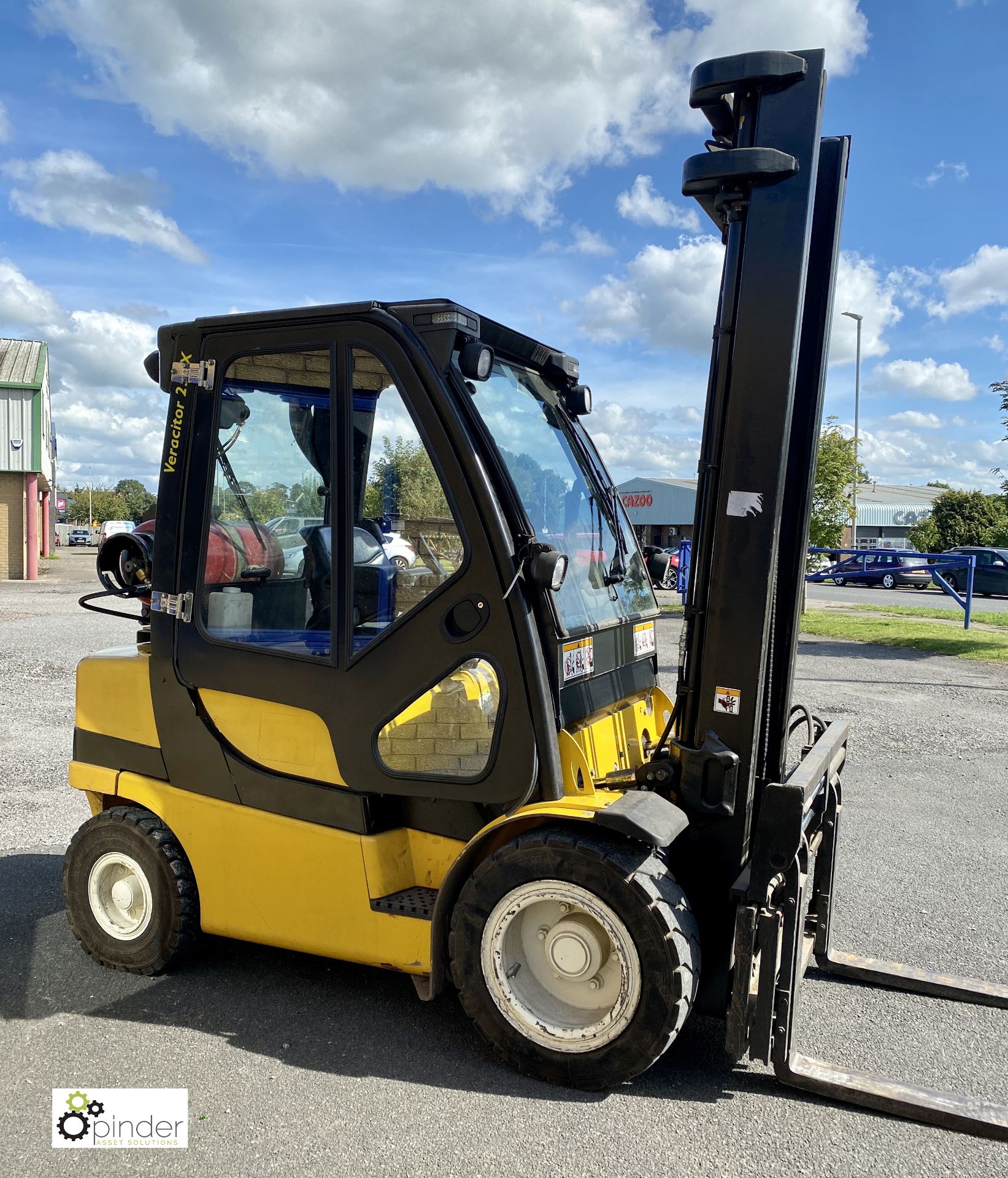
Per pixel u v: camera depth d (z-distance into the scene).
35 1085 3.07
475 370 3.15
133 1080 3.09
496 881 3.06
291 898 3.47
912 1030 3.45
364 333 3.26
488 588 3.10
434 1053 3.26
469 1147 2.74
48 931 4.29
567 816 2.88
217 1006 3.59
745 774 3.06
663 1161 2.69
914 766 7.41
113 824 3.82
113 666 3.93
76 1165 2.67
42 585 25.78
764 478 2.97
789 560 3.27
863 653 13.70
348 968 3.93
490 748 3.14
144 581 4.12
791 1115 2.92
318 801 3.44
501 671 3.10
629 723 3.84
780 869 2.87
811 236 3.19
